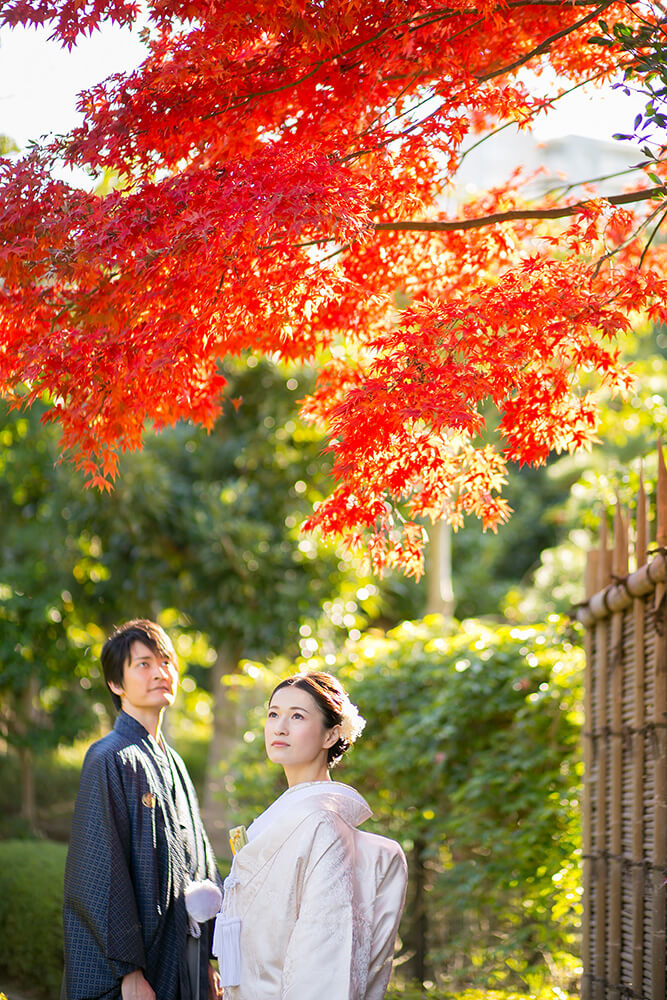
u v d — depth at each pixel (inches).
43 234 107.3
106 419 112.7
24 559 373.4
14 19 110.1
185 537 333.4
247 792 231.1
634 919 119.3
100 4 109.5
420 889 212.4
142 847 109.1
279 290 110.5
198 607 337.7
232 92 114.6
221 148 118.7
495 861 194.7
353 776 218.2
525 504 601.6
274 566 332.2
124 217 107.1
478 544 542.3
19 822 385.7
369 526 119.9
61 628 359.3
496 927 200.7
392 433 106.3
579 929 187.2
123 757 111.5
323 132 119.6
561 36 115.3
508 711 203.0
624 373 113.3
